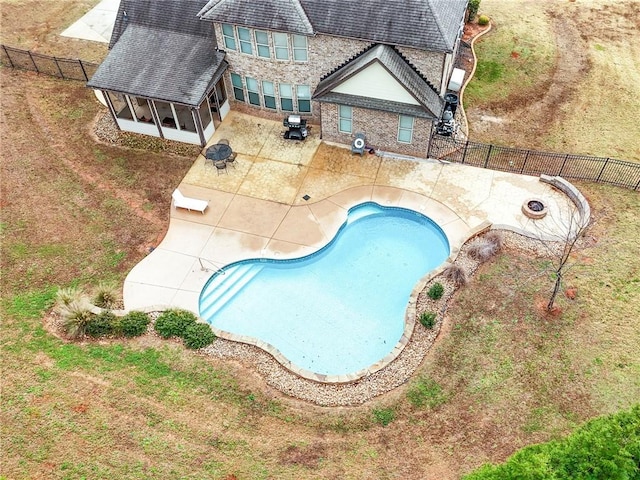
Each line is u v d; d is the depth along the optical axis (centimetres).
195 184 2970
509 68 3575
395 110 2798
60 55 3806
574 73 3538
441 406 1989
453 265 2452
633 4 4131
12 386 1994
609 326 2206
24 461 1761
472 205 2786
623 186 2811
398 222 2805
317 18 2767
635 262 2450
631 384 2008
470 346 2177
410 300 2352
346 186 2930
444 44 2606
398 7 2683
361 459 1833
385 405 2009
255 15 2812
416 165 3011
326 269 2597
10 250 2597
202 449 1841
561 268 2230
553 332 2200
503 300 2336
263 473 1775
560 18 4025
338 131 3092
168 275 2539
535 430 1889
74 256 2603
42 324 2272
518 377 2056
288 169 3028
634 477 1448
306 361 2241
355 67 2764
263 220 2780
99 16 4203
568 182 2834
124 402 1969
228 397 2031
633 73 3541
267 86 3150
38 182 2939
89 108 3422
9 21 4141
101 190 2925
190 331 2247
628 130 3150
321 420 1967
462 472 1777
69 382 2023
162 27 3186
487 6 4175
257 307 2447
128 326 2242
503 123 3219
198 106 2889
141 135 3222
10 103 3425
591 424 1667
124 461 1780
